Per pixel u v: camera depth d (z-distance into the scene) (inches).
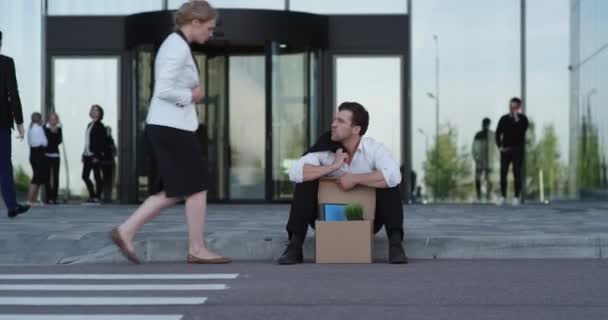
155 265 347.6
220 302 255.9
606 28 729.0
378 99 796.6
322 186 350.9
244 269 331.3
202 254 351.3
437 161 795.4
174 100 337.1
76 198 800.9
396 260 345.4
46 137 775.7
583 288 281.7
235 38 748.0
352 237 345.7
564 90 792.9
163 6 800.9
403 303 253.8
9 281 302.5
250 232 399.9
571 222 496.7
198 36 342.0
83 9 805.2
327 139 351.6
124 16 799.7
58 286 289.4
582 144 776.9
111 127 799.1
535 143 794.2
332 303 253.8
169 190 343.6
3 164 493.0
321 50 793.6
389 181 344.5
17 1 810.2
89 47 801.6
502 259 367.2
